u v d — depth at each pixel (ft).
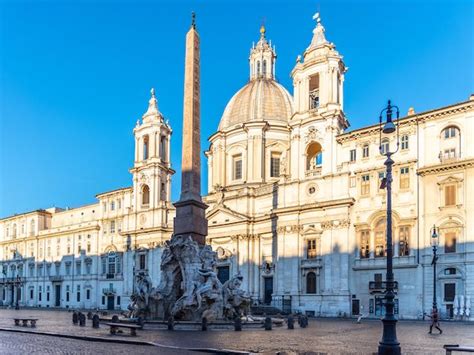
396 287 161.99
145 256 252.62
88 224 282.36
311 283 186.50
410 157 166.30
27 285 315.17
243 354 60.03
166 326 100.94
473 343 78.79
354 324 130.41
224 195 236.63
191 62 126.11
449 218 153.48
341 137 184.85
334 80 192.75
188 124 123.54
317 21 208.33
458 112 157.79
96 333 88.48
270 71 272.72
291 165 200.64
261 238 215.72
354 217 177.27
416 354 62.95
